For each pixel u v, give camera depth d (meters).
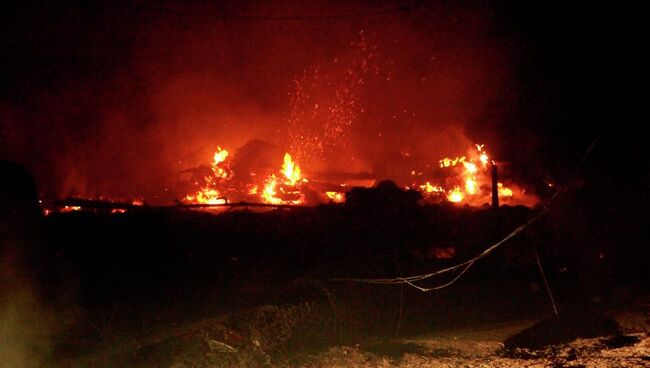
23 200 11.14
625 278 15.36
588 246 16.70
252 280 13.11
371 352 8.53
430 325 10.70
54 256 12.07
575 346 8.58
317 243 14.80
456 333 10.16
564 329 9.98
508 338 9.58
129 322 9.81
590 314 10.95
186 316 10.21
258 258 14.03
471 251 16.05
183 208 16.47
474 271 15.23
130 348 8.32
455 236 16.16
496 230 16.48
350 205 16.20
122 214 14.43
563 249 16.72
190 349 8.14
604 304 12.24
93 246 13.22
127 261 13.03
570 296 13.38
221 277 13.15
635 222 17.14
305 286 9.91
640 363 7.06
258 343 8.32
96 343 8.70
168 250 13.86
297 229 15.37
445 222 16.27
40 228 11.41
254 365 7.88
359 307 9.90
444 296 12.55
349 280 10.28
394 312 10.34
